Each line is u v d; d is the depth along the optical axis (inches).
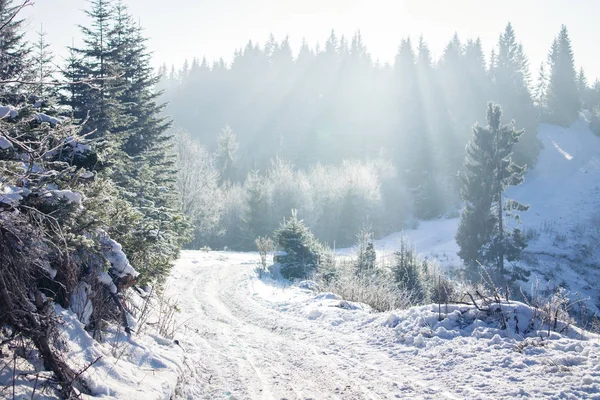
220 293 767.7
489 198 1595.7
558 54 3833.7
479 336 353.1
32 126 251.3
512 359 294.7
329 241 2394.2
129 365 230.5
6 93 229.5
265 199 2218.3
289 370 315.3
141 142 1109.7
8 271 182.7
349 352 365.1
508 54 4114.2
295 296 716.7
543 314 373.1
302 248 1136.8
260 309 617.9
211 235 2222.0
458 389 258.5
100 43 907.4
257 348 386.0
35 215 212.5
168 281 816.9
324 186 2501.2
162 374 241.9
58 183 248.7
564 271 1658.5
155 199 829.2
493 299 400.2
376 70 4431.6
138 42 1125.1
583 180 2721.5
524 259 1710.1
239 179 3452.3
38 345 176.4
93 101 774.5
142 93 1143.6
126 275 285.7
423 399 247.6
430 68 3774.6
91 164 298.0
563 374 260.4
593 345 304.5
